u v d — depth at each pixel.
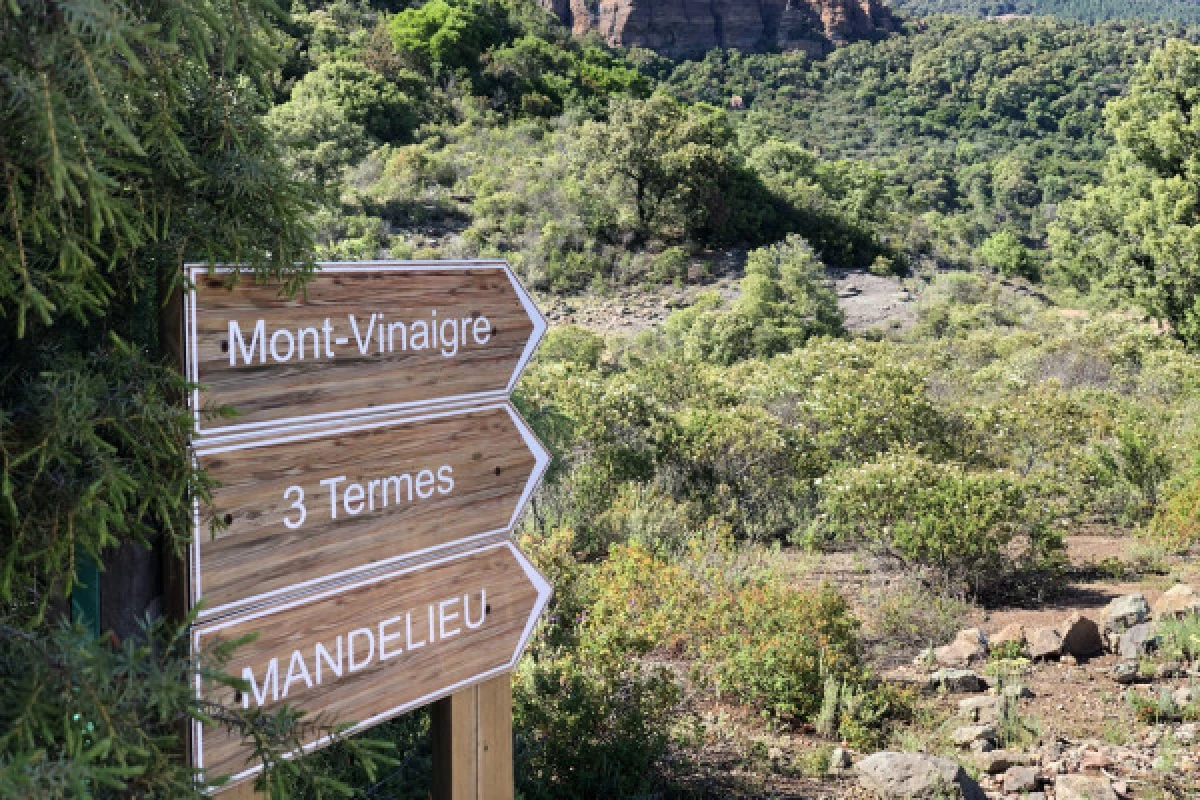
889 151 136.00
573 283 36.69
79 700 1.59
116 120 1.48
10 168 1.54
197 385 1.92
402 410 2.50
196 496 1.92
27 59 1.51
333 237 30.84
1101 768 4.73
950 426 10.95
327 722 2.34
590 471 8.80
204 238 1.98
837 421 10.45
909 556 7.54
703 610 5.99
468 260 2.64
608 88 69.38
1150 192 26.16
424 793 3.40
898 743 5.08
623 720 4.52
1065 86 156.00
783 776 4.62
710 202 41.94
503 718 2.84
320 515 2.32
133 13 1.71
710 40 164.75
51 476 1.69
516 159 45.34
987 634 6.74
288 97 49.66
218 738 2.10
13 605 1.82
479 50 66.69
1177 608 6.75
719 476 9.60
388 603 2.48
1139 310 28.83
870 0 174.75
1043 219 101.50
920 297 37.88
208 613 2.11
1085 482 10.16
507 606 2.80
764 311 29.73
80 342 2.04
